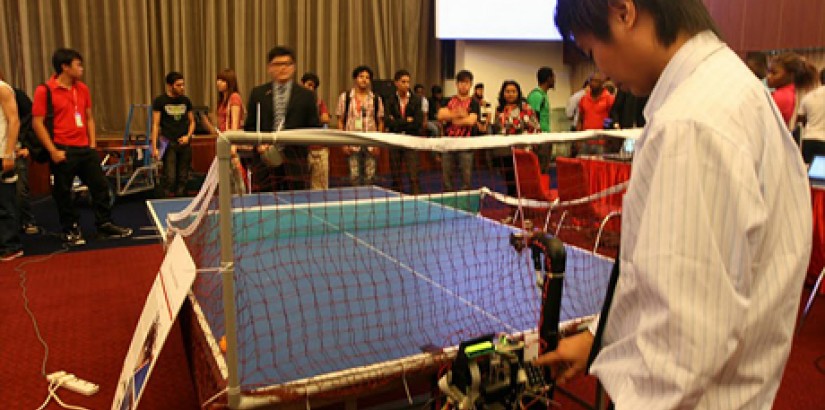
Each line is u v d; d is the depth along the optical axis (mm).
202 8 8383
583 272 2301
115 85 8109
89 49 7902
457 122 5902
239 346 1591
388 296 1989
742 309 683
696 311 675
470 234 2855
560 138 1729
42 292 3732
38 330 3148
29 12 7535
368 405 1741
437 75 10102
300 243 2678
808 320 3275
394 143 1427
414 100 6164
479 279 2174
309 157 3752
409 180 3551
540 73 6125
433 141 1504
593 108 6633
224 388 1382
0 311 3398
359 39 9430
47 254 4586
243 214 2459
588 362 976
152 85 8305
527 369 1195
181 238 1666
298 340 1633
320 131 1342
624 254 826
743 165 695
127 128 6840
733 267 692
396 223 3074
